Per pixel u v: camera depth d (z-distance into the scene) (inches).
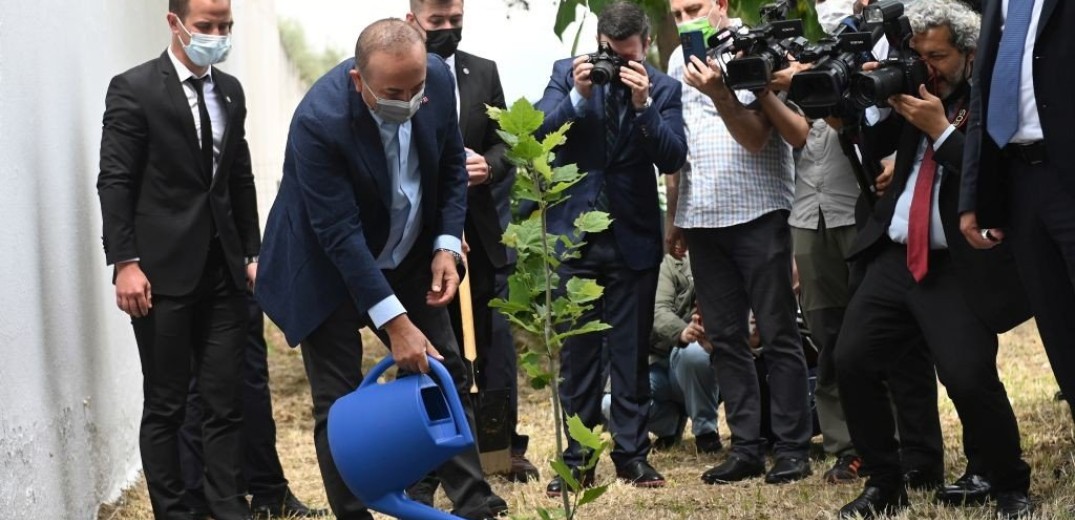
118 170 211.2
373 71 169.2
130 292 210.2
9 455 189.8
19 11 206.1
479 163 229.0
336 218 176.7
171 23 215.0
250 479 239.5
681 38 236.4
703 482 247.1
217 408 219.8
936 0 191.6
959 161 187.0
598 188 238.4
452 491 196.5
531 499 233.9
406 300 192.4
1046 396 289.9
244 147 226.1
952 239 189.8
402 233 187.0
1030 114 177.8
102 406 245.8
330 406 185.9
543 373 168.4
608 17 234.2
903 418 218.1
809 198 244.1
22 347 198.4
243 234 227.9
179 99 214.5
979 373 189.3
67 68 233.8
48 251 215.5
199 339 221.0
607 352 291.7
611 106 237.8
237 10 477.4
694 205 247.6
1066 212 176.4
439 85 185.5
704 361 276.7
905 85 188.9
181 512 215.8
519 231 169.5
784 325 245.4
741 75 208.4
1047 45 174.4
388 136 179.9
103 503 241.8
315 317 183.6
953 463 242.7
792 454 243.6
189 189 215.2
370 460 162.4
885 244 198.7
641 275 240.8
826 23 259.8
